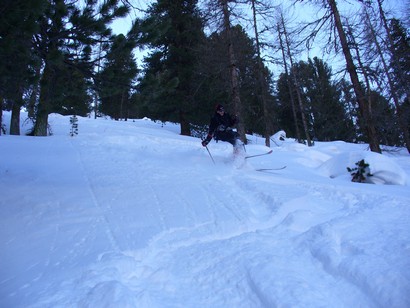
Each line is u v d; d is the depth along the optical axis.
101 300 2.38
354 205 4.75
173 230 3.89
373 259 3.04
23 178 5.72
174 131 20.88
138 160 7.44
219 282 2.91
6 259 3.12
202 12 14.24
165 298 2.69
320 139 32.69
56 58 5.00
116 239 3.56
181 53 18.30
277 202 4.75
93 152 8.00
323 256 3.21
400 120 14.98
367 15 12.28
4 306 2.38
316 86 27.86
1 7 3.84
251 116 21.66
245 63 16.02
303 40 11.88
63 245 3.40
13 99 5.07
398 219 4.05
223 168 7.09
